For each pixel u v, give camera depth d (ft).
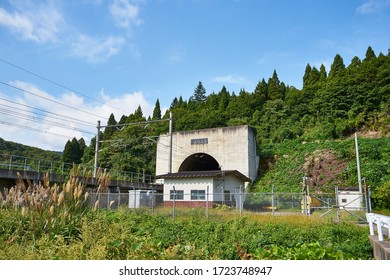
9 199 29.78
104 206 60.49
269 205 77.97
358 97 159.63
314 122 166.40
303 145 139.74
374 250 28.55
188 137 133.49
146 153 160.86
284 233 37.60
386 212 72.43
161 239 34.47
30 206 26.45
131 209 55.98
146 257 16.14
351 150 119.34
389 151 111.14
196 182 91.97
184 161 132.98
